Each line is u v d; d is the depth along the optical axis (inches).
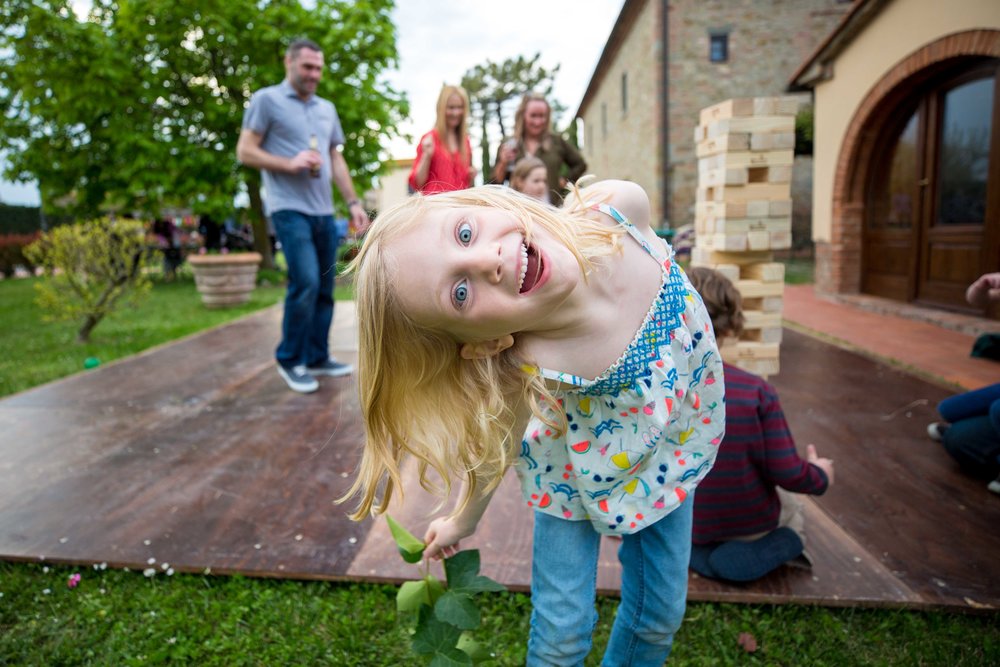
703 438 50.4
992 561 71.7
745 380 65.4
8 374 174.9
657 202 499.2
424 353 41.5
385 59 442.3
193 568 74.0
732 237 107.8
